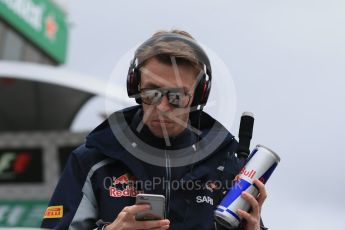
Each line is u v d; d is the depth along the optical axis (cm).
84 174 840
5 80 3017
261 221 859
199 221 827
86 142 845
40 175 2873
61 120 2975
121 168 835
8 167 2916
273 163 803
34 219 2755
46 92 2969
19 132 2956
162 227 764
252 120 859
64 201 838
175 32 860
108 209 821
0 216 2764
